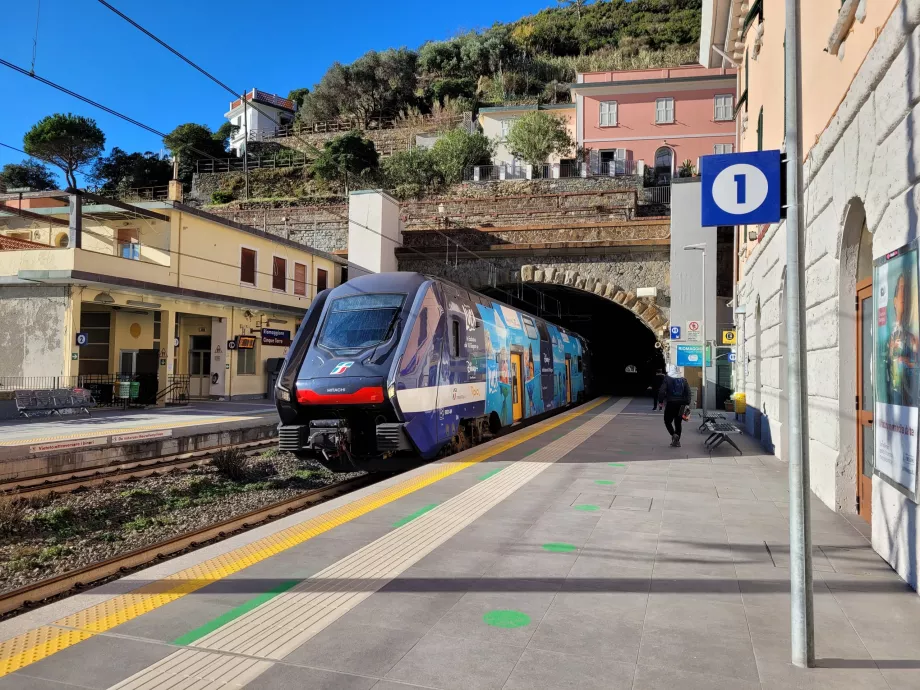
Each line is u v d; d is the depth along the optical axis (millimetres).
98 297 21594
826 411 7695
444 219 36125
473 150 49656
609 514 7020
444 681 3410
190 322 27438
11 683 3396
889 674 3459
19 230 26156
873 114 5773
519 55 79500
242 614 4305
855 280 7125
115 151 62938
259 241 28188
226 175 57156
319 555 5562
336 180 51906
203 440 16312
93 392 22359
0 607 5723
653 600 4527
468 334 13352
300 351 11609
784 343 10969
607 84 48562
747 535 6191
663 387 12641
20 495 10383
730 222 4164
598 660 3635
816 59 8180
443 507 7324
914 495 4738
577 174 44062
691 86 47594
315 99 75875
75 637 3957
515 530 6359
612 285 30531
